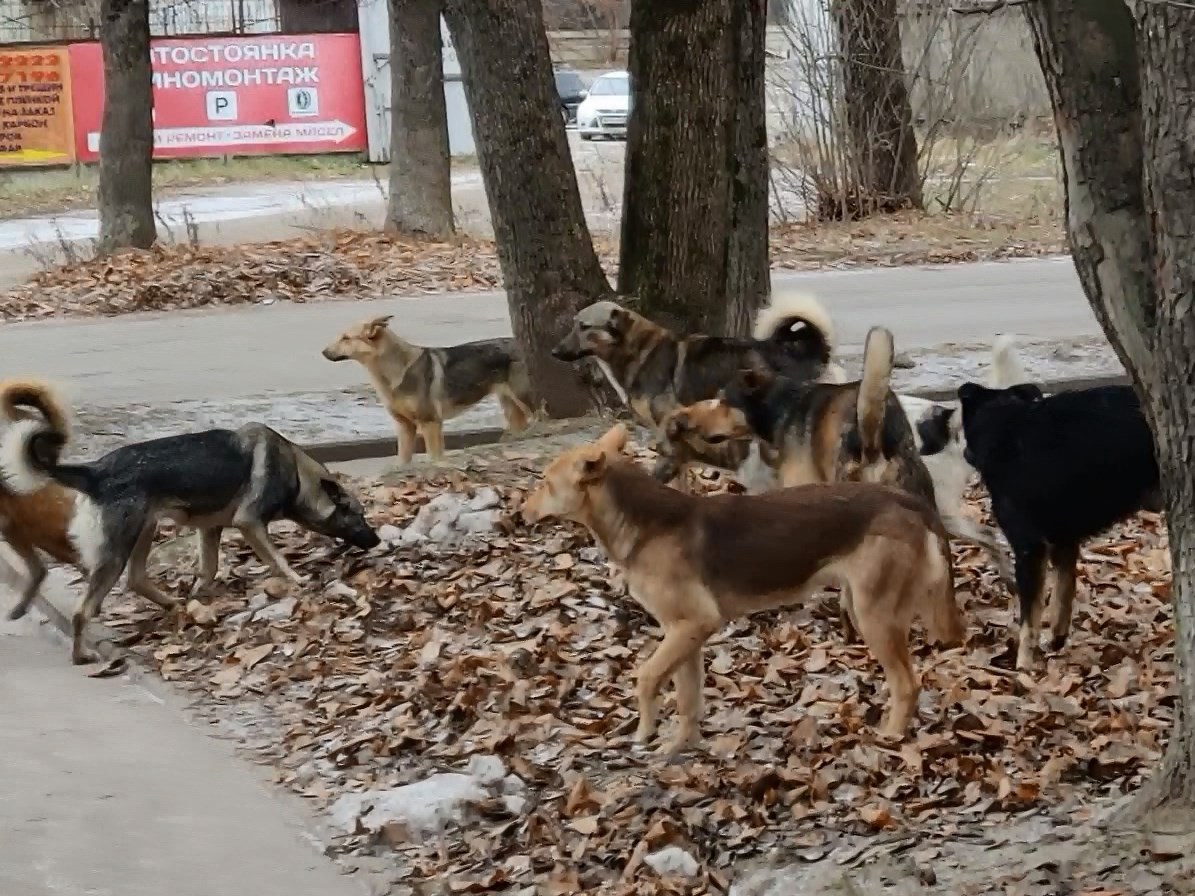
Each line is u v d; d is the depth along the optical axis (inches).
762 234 549.0
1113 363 622.2
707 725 285.0
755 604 269.7
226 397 610.5
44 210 1418.6
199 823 260.1
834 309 818.2
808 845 230.7
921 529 270.7
